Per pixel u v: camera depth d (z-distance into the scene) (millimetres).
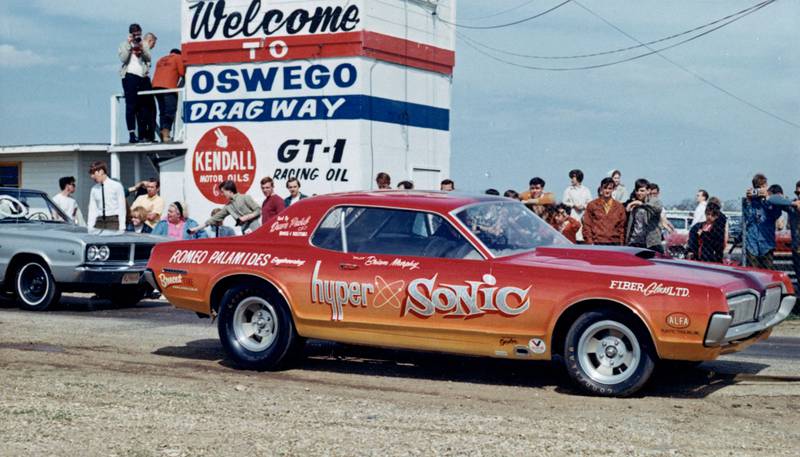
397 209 8203
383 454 5691
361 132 15484
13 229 13227
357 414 6730
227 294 8641
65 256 12828
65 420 6504
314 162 15820
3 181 23031
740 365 8836
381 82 15906
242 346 8578
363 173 15539
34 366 8570
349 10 15469
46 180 22531
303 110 15875
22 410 6781
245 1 16297
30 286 13148
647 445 5902
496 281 7602
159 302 14547
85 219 22297
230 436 6113
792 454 5727
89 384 7730
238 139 16469
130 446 5879
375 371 8539
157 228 14773
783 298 8250
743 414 6820
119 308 13609
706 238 13609
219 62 16547
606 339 7410
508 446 5871
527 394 7523
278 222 8664
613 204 12641
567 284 7395
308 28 15773
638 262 7652
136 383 7820
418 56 16766
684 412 6871
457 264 7785
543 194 13336
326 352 9523
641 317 7156
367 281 8039
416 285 7855
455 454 5691
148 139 18297
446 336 7801
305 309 8305
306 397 7340
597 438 6070
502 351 7637
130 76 18031
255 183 16328
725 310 7012
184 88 16953
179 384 7816
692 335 7047
